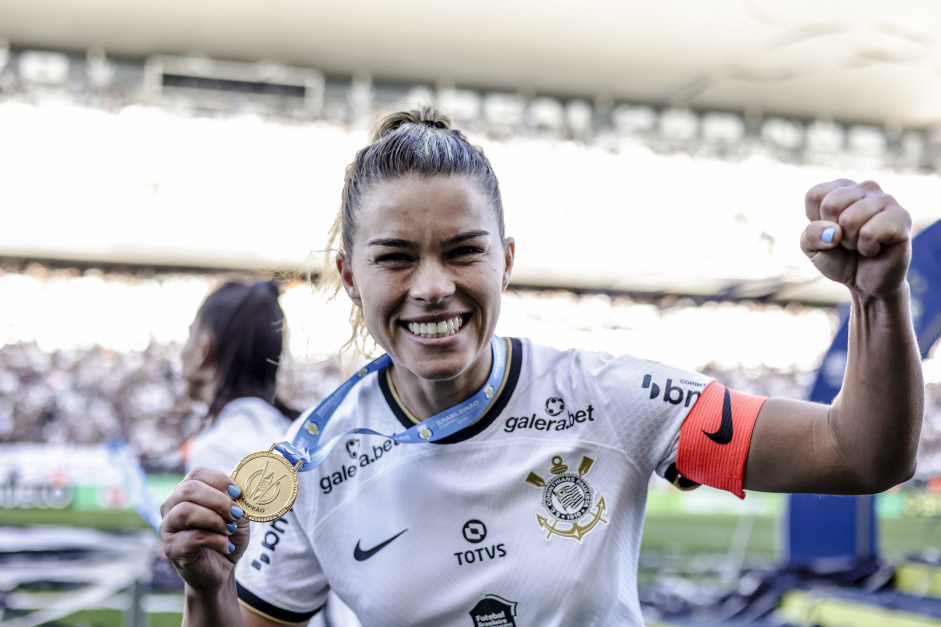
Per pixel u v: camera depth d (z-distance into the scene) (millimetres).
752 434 1126
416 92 14477
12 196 12914
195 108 13508
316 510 1250
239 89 13672
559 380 1229
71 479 8695
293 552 1268
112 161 13188
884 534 8906
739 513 10656
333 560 1233
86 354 13469
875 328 985
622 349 15000
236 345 2232
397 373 1248
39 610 4781
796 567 5316
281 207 13516
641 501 1219
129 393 13383
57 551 4727
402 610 1175
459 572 1162
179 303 13750
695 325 15320
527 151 14680
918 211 15797
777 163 15430
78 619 4727
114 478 8781
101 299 13594
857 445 1030
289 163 13617
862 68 13938
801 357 15602
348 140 13859
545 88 14719
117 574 4176
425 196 1068
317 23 12844
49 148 13062
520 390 1220
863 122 15773
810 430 1087
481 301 1100
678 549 8492
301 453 1174
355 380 1290
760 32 12938
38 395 13180
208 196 13352
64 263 13555
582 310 14984
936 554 5621
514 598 1143
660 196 14953
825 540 5414
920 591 4793
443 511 1183
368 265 1112
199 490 1028
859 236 904
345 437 1271
